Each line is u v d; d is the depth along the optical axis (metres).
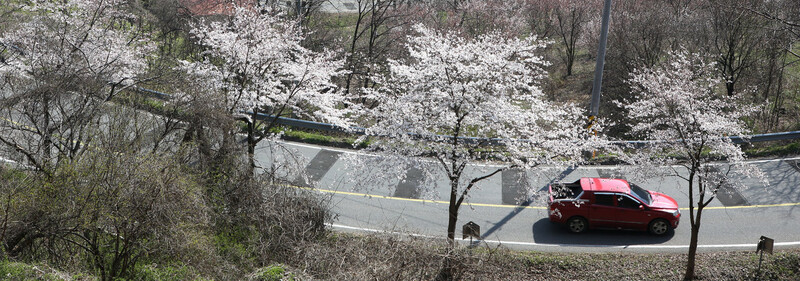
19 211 9.98
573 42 32.97
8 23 18.91
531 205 18.05
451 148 14.06
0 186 10.80
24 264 9.70
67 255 11.04
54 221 10.05
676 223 16.14
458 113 14.12
